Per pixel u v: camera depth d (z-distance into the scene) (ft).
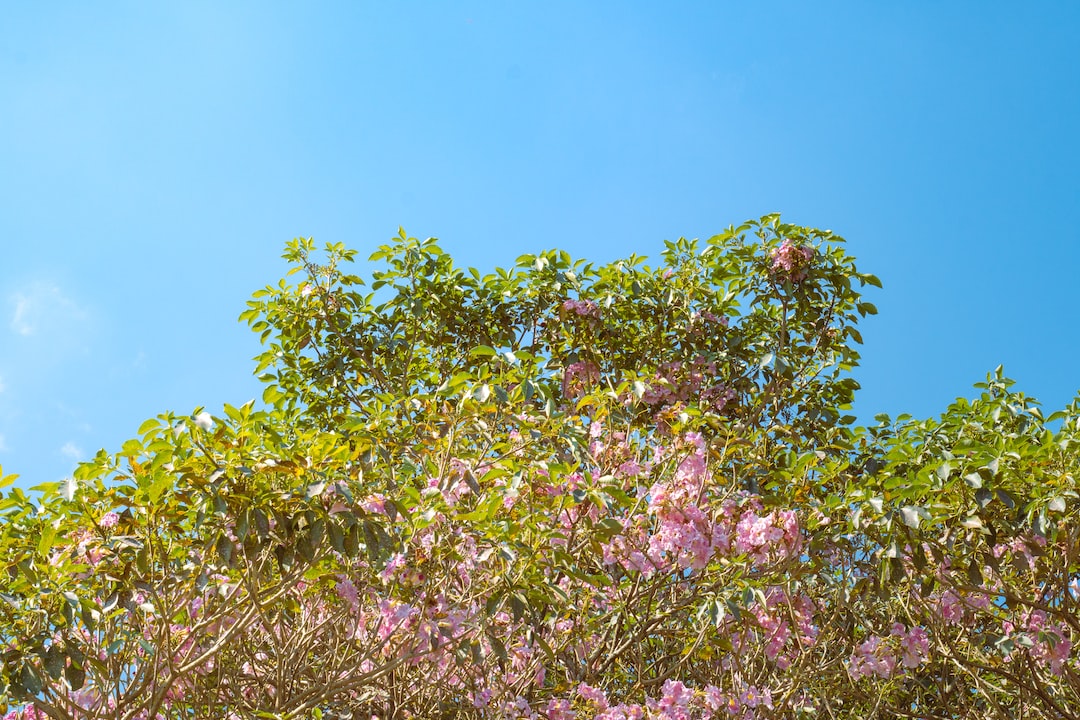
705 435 17.80
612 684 17.34
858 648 16.38
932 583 14.40
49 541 10.96
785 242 20.49
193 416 11.02
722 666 16.46
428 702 15.48
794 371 20.94
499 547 12.87
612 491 12.81
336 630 14.46
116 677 12.76
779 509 14.70
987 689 17.30
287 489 11.48
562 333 21.12
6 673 10.62
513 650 15.11
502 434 14.56
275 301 22.24
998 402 18.40
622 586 16.88
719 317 21.49
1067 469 14.15
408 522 12.62
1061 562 15.52
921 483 13.98
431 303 22.07
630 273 21.90
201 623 12.21
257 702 14.53
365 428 14.12
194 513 11.57
